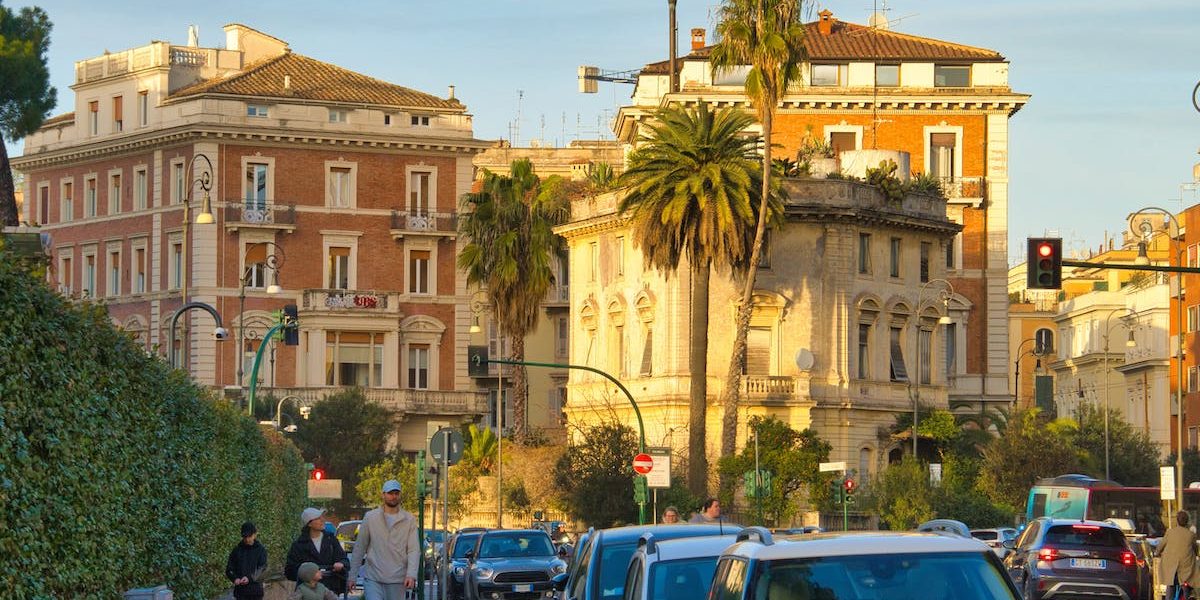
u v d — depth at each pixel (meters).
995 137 120.25
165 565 31.58
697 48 132.62
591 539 28.17
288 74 127.31
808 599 16.61
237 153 123.69
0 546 20.16
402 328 126.88
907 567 16.91
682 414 100.94
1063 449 103.81
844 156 111.81
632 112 124.12
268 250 124.19
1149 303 167.38
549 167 175.12
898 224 106.19
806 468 92.81
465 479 105.12
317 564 33.03
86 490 24.47
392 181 127.56
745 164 91.19
